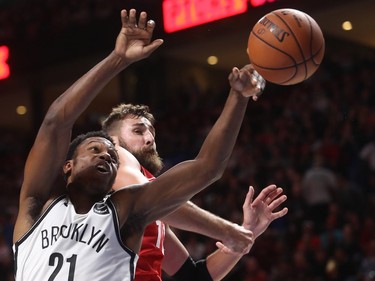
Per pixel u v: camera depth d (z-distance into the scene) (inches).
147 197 130.9
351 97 555.5
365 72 584.1
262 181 489.1
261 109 625.3
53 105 134.0
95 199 133.6
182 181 130.0
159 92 731.4
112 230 127.6
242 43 700.7
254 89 127.6
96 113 878.4
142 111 179.0
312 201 448.8
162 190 130.6
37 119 818.8
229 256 173.3
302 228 442.6
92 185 132.4
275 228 456.4
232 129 128.6
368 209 441.1
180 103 710.5
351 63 635.5
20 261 128.3
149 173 172.1
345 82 582.6
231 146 129.3
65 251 126.0
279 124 566.6
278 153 520.1
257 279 412.5
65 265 124.7
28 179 134.6
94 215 128.7
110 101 890.1
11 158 784.9
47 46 708.0
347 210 438.3
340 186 451.2
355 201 442.6
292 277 398.0
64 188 139.3
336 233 415.2
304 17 139.0
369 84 567.5
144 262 157.2
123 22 130.3
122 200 131.1
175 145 624.4
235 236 161.6
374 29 675.4
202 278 174.9
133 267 127.8
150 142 175.2
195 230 160.9
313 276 396.2
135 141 174.4
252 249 437.7
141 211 131.0
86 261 125.0
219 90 736.3
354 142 494.0
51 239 127.6
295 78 138.3
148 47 128.6
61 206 131.3
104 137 142.8
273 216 166.9
